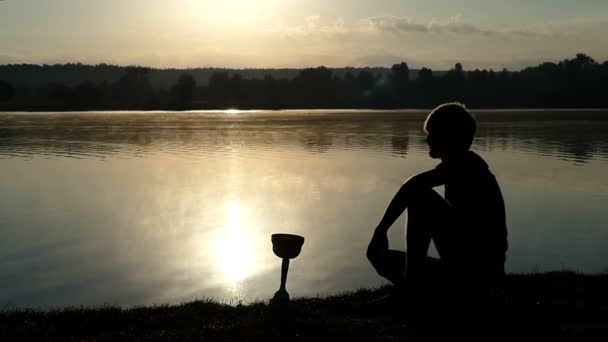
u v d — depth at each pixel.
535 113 152.00
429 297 4.29
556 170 29.25
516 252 13.13
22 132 64.94
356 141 51.50
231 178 26.73
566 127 75.12
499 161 33.84
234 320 5.74
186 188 23.69
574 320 5.60
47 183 25.36
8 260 12.56
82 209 19.09
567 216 17.45
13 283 10.79
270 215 17.73
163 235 15.12
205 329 5.20
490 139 53.41
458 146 4.03
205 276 11.29
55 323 5.97
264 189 23.27
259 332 4.84
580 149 42.34
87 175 28.12
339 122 95.62
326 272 11.42
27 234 15.29
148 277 11.21
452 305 4.26
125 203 20.17
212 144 48.47
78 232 15.53
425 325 4.37
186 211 18.56
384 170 29.48
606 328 5.11
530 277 8.08
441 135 4.03
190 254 13.11
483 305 4.37
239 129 73.44
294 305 6.02
